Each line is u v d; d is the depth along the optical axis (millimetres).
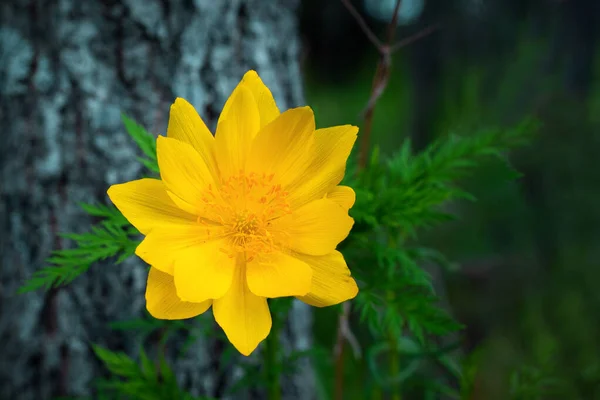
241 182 316
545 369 365
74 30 375
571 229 605
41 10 375
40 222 381
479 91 672
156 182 309
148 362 330
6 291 386
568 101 621
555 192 610
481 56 679
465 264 627
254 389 399
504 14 661
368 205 318
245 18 393
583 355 521
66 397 372
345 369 428
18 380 385
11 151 381
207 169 312
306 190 315
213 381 391
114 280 382
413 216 316
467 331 590
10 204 383
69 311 382
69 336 382
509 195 618
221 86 388
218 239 315
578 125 612
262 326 307
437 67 700
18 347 385
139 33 377
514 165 618
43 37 376
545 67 636
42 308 382
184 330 385
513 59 662
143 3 376
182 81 382
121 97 379
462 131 571
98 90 377
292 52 414
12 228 384
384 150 867
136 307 384
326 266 309
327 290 307
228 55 389
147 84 380
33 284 309
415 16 737
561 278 595
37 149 379
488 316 596
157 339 383
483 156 337
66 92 377
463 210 656
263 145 314
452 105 697
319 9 1265
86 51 375
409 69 745
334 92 1285
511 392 367
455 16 683
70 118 378
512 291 606
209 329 344
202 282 303
